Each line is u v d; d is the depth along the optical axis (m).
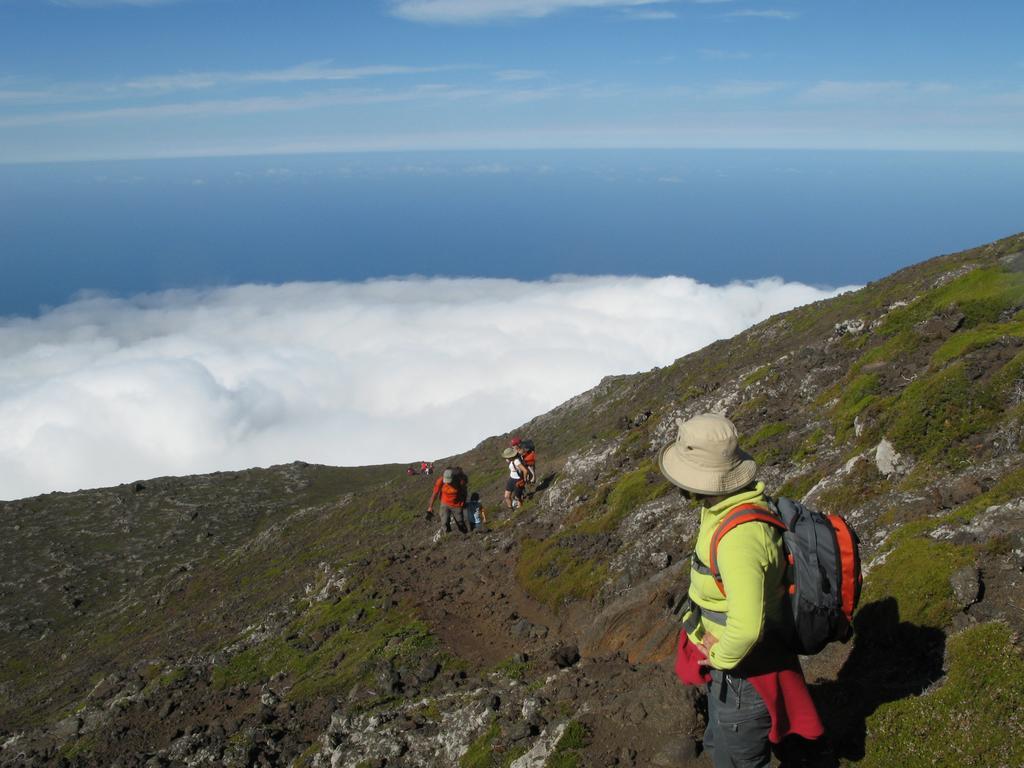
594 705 6.62
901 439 10.05
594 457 21.20
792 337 29.67
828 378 17.08
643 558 12.93
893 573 6.48
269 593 30.75
